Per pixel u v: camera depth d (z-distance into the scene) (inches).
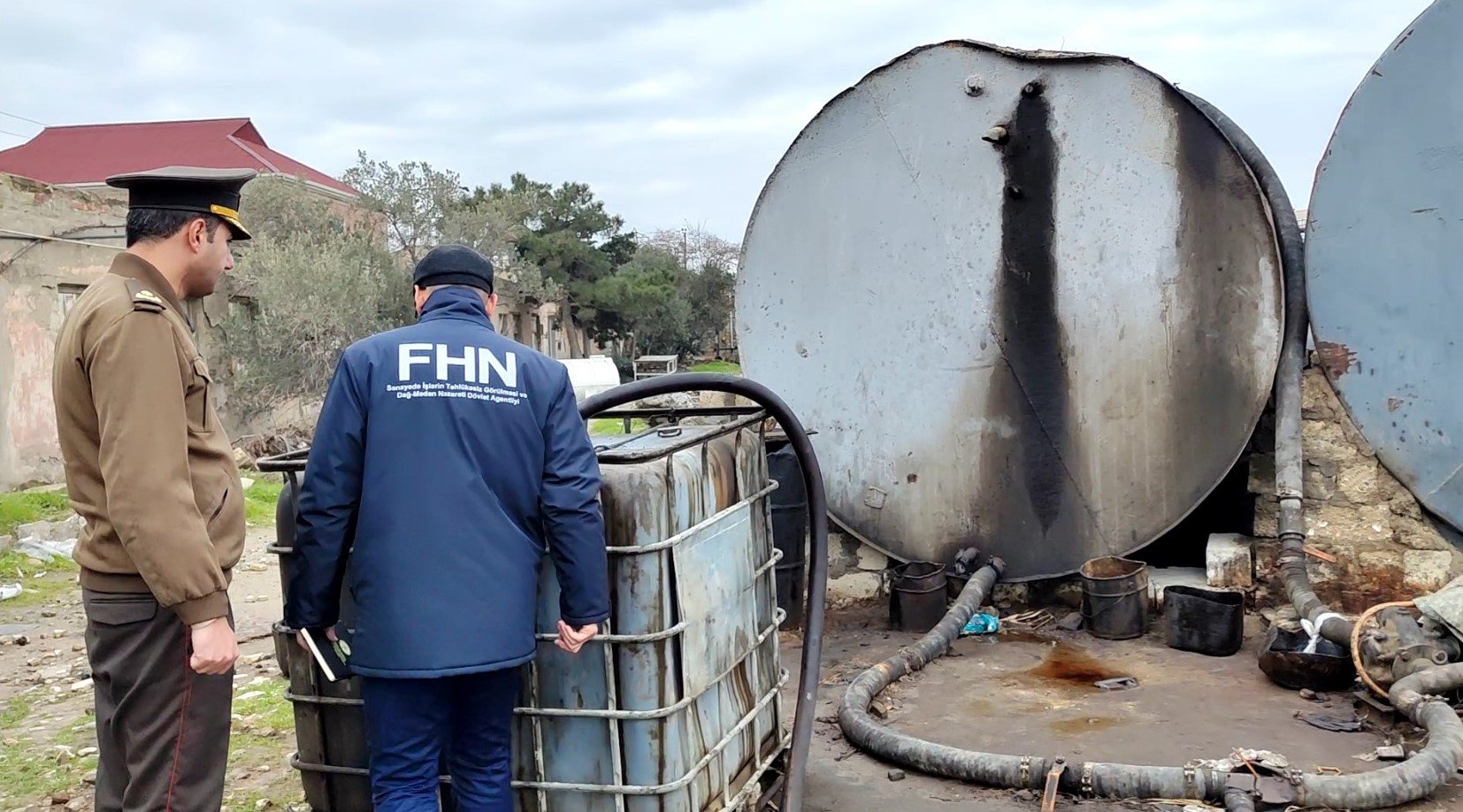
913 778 154.0
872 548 257.1
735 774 128.6
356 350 108.3
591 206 1675.7
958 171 241.0
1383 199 205.0
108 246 562.9
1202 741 160.9
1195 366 220.7
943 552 245.9
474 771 109.1
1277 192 225.8
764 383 261.3
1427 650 165.3
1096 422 231.0
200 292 109.6
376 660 103.3
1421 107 200.5
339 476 105.6
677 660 114.0
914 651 201.3
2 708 202.2
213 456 105.9
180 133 1528.1
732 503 130.5
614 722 111.8
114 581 102.0
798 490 241.1
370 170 1162.6
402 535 103.3
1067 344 232.8
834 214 253.8
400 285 960.9
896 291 248.2
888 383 249.6
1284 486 211.2
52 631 266.7
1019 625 229.8
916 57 241.9
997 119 236.2
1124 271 226.5
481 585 103.3
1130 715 174.2
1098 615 218.5
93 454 102.1
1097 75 226.5
